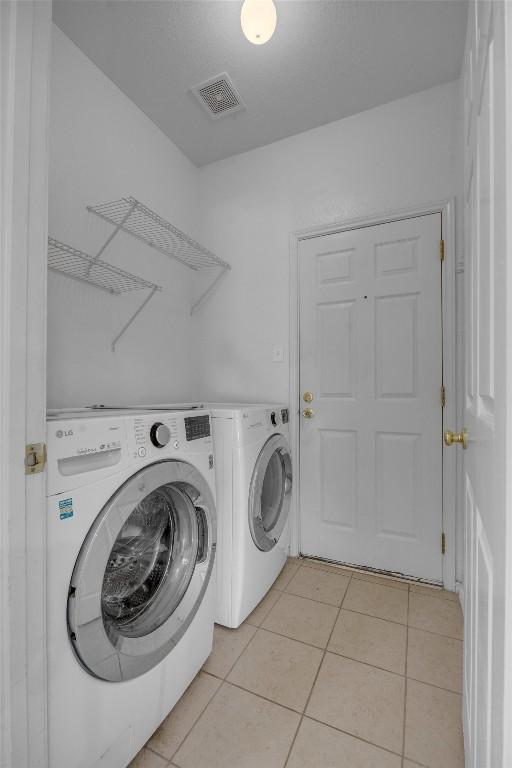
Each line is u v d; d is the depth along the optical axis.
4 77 0.60
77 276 1.57
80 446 0.78
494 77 0.51
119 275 1.78
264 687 1.19
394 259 1.87
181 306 2.30
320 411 2.04
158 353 2.09
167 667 1.04
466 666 0.91
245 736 1.02
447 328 1.73
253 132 2.10
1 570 0.61
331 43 1.53
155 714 0.99
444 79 1.73
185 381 2.33
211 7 1.38
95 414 1.01
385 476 1.88
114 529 0.84
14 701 0.63
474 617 0.75
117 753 0.87
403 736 1.02
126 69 1.67
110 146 1.73
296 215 2.12
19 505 0.64
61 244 1.36
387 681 1.21
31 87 0.64
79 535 0.77
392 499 1.86
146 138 1.96
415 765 0.94
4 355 0.61
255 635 1.43
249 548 1.50
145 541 1.10
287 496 1.96
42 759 0.68
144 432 0.97
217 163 2.37
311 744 1.00
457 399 1.71
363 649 1.36
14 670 0.63
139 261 1.95
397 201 1.85
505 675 0.39
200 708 1.11
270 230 2.19
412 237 1.83
